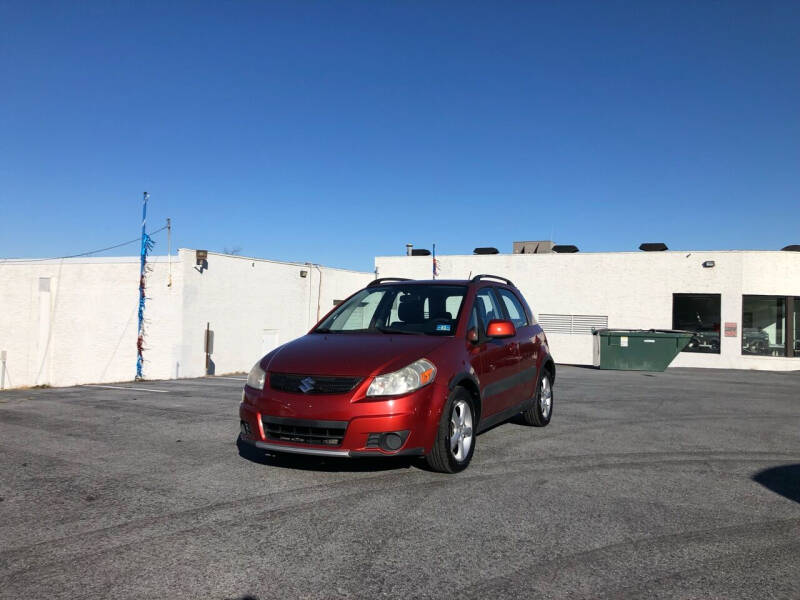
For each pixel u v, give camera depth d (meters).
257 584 3.07
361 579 3.13
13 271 21.45
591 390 11.55
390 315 6.00
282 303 22.78
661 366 19.39
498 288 7.01
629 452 6.03
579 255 25.58
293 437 4.71
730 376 17.75
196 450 5.84
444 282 6.41
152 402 9.26
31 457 5.57
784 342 22.88
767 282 22.98
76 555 3.40
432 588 3.05
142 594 2.96
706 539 3.73
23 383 20.97
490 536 3.72
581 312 25.45
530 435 6.80
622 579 3.17
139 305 18.95
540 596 2.98
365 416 4.52
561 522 3.98
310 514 4.07
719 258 23.47
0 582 3.08
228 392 10.88
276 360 5.09
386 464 5.34
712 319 23.61
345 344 5.25
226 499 4.36
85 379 20.11
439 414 4.82
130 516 4.01
